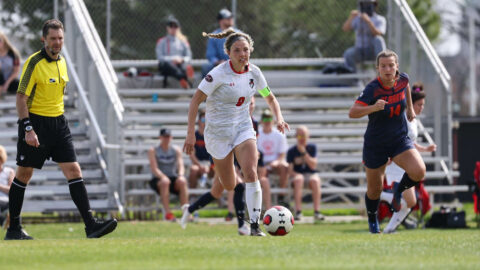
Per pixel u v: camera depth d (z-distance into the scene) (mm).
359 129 54969
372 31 57250
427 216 48062
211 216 53219
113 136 46688
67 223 44344
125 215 47875
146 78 58625
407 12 56188
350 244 22391
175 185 46594
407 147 28953
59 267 17703
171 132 49812
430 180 55219
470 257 19703
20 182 27281
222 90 26219
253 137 26859
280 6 76000
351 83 59750
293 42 76000
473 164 70062
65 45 54594
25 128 25859
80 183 27328
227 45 26281
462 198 71000
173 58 56906
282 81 60094
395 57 27891
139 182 51844
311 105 55906
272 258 19062
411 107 30891
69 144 27219
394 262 18328
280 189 48281
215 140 26828
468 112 131500
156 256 19828
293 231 37844
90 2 67375
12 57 51688
